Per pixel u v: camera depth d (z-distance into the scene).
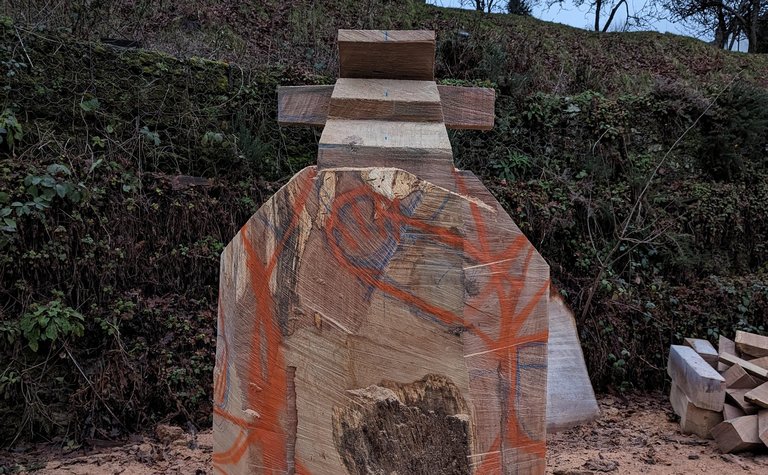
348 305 1.38
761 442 3.99
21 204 4.29
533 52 8.60
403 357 1.34
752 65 10.66
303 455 1.44
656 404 5.34
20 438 4.10
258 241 1.51
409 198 1.33
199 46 7.07
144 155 5.14
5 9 5.76
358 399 1.36
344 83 1.71
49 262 4.35
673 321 5.90
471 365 1.34
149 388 4.40
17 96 4.83
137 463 3.79
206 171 5.40
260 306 1.50
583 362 5.07
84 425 4.20
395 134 1.55
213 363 4.66
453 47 7.69
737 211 6.86
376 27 9.03
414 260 1.33
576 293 5.83
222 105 5.71
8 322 4.15
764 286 6.30
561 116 6.87
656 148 7.07
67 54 5.10
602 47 10.38
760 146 7.41
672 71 10.04
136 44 5.93
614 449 4.18
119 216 4.75
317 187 1.41
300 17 8.52
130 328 4.54
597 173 6.60
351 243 1.37
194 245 4.98
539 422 1.43
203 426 4.45
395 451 1.34
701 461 3.91
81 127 4.98
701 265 6.46
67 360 4.29
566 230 6.11
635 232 6.12
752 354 4.99
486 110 1.93
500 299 1.38
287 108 1.96
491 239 1.37
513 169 6.52
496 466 1.37
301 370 1.43
